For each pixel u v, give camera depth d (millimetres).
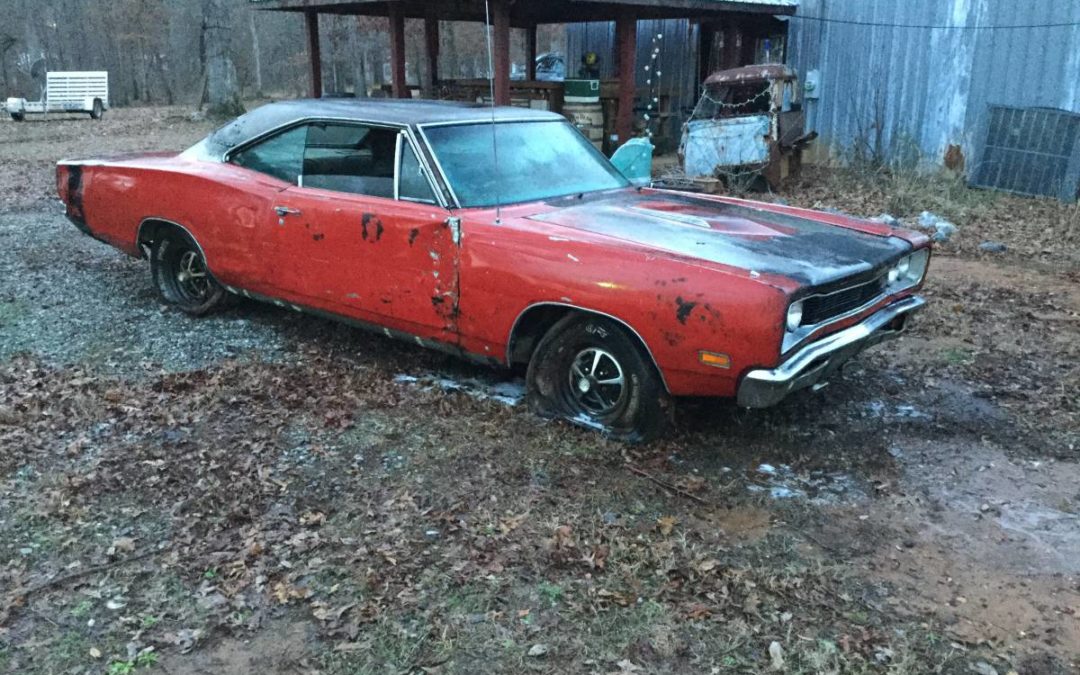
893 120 13820
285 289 5312
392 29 13914
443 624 2898
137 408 4527
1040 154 11891
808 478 3984
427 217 4504
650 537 3439
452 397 4750
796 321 3658
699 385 3818
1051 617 3004
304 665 2713
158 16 48844
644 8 12797
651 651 2787
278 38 53531
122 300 6461
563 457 4082
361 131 4945
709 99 13023
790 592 3100
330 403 4652
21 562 3217
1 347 5383
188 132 20547
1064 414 4719
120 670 2688
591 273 3965
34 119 24953
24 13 48500
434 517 3539
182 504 3611
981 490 3900
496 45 11172
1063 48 11719
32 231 8859
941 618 2986
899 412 4738
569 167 5277
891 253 4273
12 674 2660
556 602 3021
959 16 12703
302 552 3295
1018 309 6781
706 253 3896
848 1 14078
